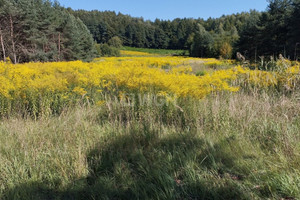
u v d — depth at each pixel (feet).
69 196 6.57
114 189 6.63
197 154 8.26
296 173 6.40
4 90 12.78
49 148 8.79
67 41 102.01
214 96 13.96
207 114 11.31
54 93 14.43
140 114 11.89
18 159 7.93
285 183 6.02
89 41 124.26
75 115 12.19
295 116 10.82
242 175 7.00
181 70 26.68
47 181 7.16
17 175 7.04
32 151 8.34
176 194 6.25
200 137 9.55
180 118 11.54
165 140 9.53
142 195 6.27
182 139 9.54
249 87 16.20
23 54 80.94
